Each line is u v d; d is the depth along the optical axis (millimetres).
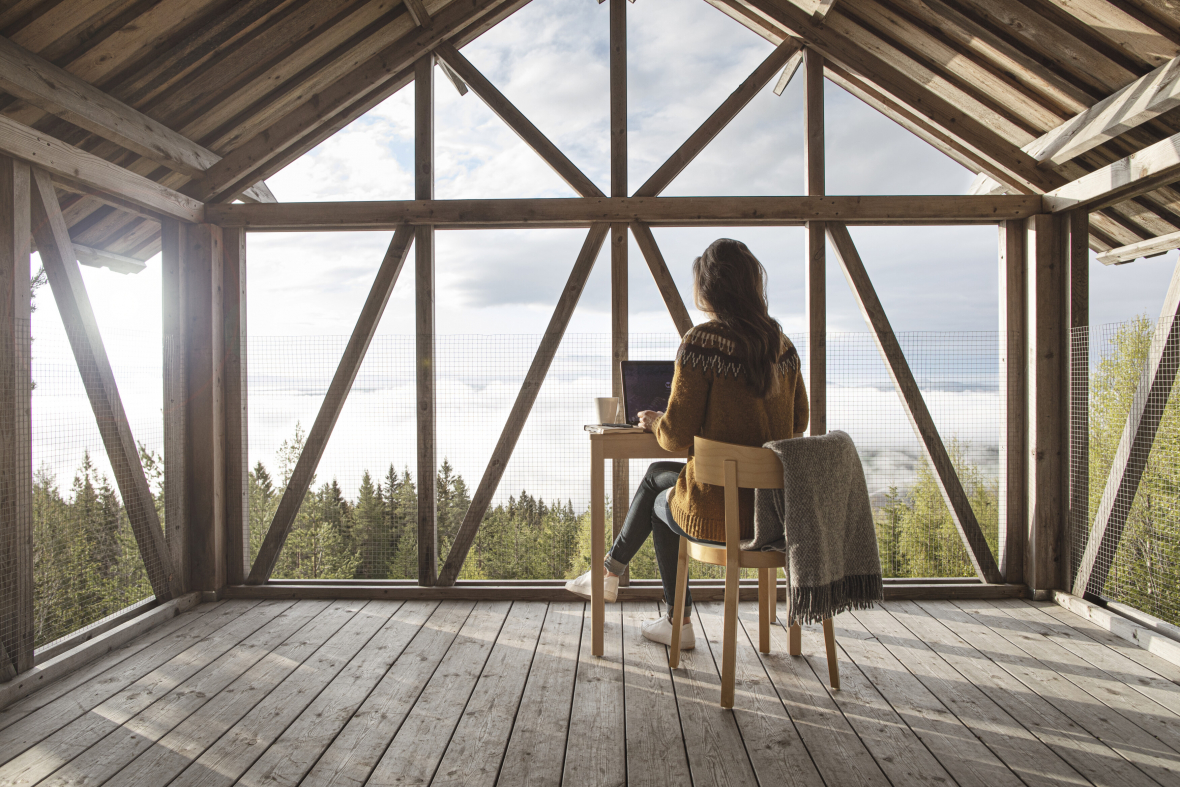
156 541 2631
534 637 2365
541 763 1482
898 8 2564
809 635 2359
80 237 3047
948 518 2973
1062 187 2682
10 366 1994
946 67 2709
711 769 1453
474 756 1516
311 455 2967
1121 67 2299
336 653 2215
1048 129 2746
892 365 2893
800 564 1577
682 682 1944
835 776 1426
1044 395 2826
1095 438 3258
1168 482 2578
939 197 2850
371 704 1806
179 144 2748
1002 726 1662
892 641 2309
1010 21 2355
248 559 3012
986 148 2795
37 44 2119
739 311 1741
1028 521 2889
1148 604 2600
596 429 2197
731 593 1722
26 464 2047
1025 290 2893
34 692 1907
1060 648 2244
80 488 2582
